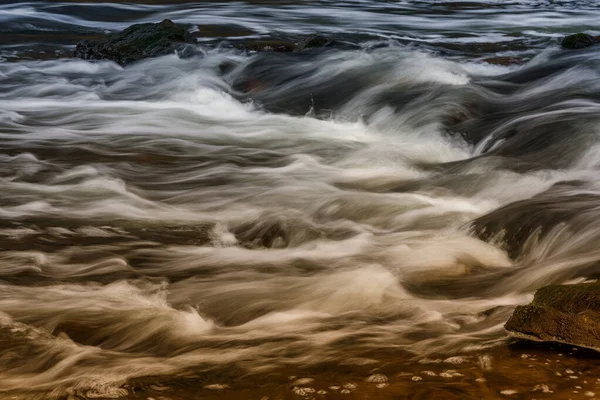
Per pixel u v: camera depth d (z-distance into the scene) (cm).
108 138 1238
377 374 490
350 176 1034
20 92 1634
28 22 2602
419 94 1384
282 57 1775
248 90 1616
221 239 802
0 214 864
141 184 995
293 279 671
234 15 2831
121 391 475
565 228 744
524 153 1066
